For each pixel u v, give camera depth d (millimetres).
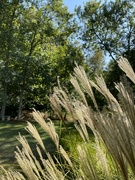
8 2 20531
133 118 734
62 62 21219
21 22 21297
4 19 20453
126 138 741
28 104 22891
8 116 20641
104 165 959
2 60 21188
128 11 20953
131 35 20484
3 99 20531
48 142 8844
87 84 862
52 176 978
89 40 21688
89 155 921
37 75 21500
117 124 756
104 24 21141
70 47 22203
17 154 1011
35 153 7262
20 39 21734
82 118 940
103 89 850
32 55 22500
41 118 1039
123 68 793
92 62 21453
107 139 777
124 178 772
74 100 971
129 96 746
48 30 21266
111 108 804
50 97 1055
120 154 765
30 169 956
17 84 21172
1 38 19953
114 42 20719
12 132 12375
